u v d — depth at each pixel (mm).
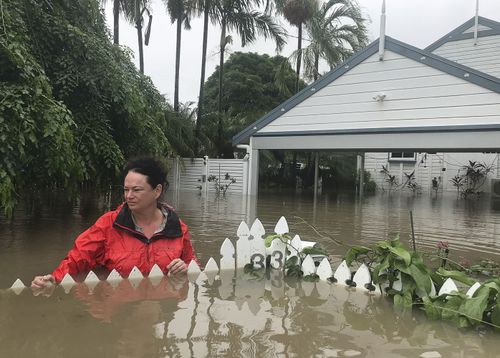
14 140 5387
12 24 6277
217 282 3688
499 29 18391
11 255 5043
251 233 4246
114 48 9359
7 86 5773
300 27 22672
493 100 11742
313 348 2396
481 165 22531
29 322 2617
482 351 2451
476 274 4539
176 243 3701
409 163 25078
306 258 4023
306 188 24922
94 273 3473
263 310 3010
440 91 12609
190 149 19766
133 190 3391
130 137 8758
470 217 10898
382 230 7977
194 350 2291
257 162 16719
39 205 10086
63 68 7582
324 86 14922
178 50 22828
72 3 8531
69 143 6109
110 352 2232
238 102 29047
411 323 2879
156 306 2963
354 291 3604
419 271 3266
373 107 13898
